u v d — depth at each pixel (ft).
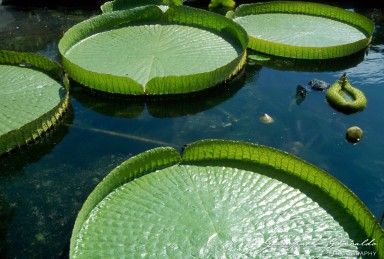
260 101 18.13
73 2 27.30
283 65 20.97
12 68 19.57
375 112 17.42
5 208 13.19
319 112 17.42
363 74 20.38
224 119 17.13
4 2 26.96
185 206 12.50
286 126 16.69
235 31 21.91
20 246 12.00
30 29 24.21
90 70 19.17
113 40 21.91
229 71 19.01
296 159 13.32
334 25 24.77
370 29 23.50
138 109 17.75
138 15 23.49
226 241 11.48
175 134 16.31
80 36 21.74
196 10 23.18
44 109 16.88
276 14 25.88
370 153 15.37
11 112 16.52
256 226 11.95
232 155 14.16
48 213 13.03
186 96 18.28
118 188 13.05
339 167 14.74
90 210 12.16
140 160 13.33
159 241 11.43
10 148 15.21
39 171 14.60
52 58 21.09
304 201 12.82
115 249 11.21
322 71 20.59
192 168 13.97
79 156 15.20
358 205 12.01
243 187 13.26
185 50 21.08
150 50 20.97
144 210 12.33
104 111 17.51
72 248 10.96
